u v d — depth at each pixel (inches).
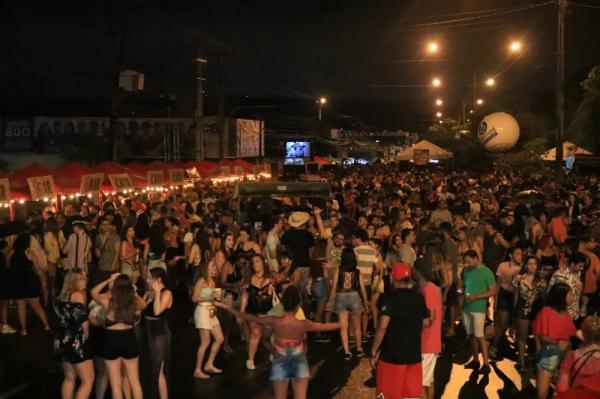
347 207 834.2
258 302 370.3
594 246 435.8
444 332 464.8
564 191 824.9
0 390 345.7
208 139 1804.9
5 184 637.9
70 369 302.4
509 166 1578.5
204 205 743.1
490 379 361.7
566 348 295.3
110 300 294.2
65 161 1615.4
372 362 286.2
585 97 1301.7
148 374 351.6
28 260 465.4
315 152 2655.0
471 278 377.1
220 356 410.9
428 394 309.9
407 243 461.7
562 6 927.0
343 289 403.5
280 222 509.0
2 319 473.7
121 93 1100.5
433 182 1342.3
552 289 297.7
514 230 508.7
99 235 593.3
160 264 494.9
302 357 290.2
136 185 959.6
